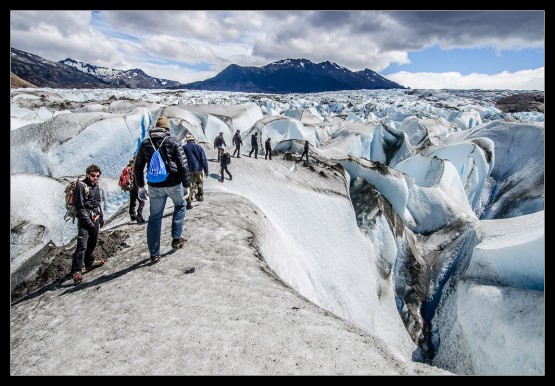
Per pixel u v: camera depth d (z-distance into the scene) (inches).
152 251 254.8
